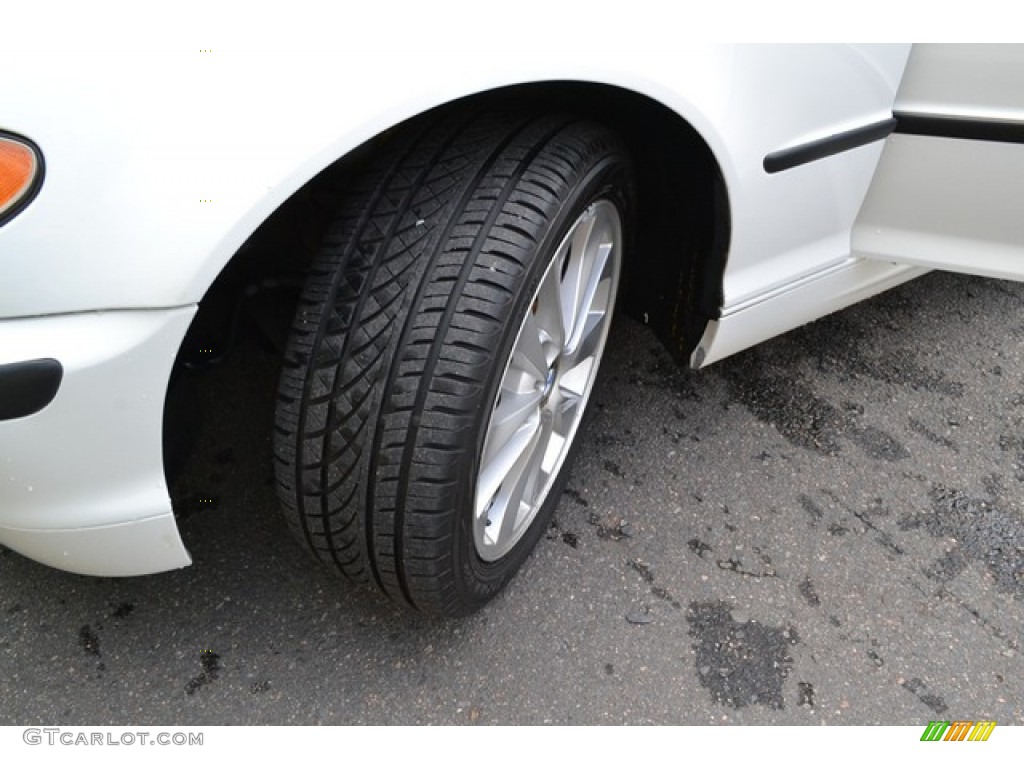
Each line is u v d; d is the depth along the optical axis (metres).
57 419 1.04
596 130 1.37
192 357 1.38
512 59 1.09
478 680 1.57
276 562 1.73
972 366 2.39
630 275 1.90
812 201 1.65
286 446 1.29
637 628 1.67
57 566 1.28
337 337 1.22
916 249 1.82
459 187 1.24
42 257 0.96
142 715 1.50
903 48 1.57
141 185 0.96
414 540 1.31
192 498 1.82
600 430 2.08
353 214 1.26
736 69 1.34
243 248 1.36
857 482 2.02
